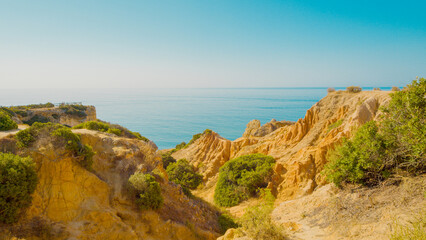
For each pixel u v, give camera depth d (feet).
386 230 25.76
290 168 83.51
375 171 38.14
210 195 103.65
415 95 35.14
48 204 39.93
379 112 85.81
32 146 43.60
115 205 46.14
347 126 92.68
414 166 34.06
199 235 51.67
